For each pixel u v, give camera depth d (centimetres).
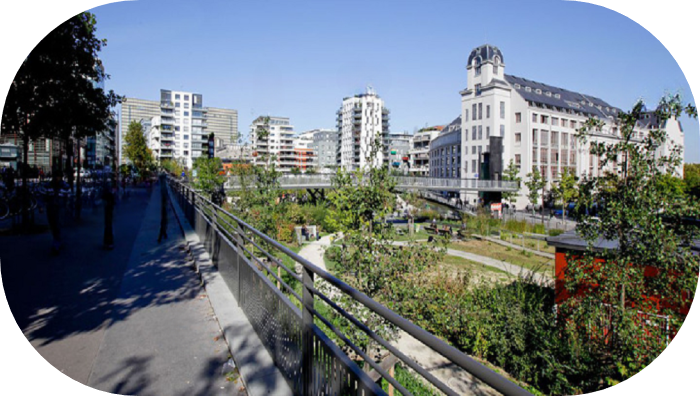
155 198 2725
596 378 715
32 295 550
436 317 970
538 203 6384
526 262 2194
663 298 689
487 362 927
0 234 1032
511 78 7088
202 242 920
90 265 733
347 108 11756
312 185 3769
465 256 2336
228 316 479
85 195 1939
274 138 13500
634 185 710
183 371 362
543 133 6606
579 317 759
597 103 8319
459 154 8006
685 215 678
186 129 11206
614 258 725
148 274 686
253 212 1352
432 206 5203
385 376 201
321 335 278
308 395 296
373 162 837
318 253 1923
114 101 1329
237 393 329
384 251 796
